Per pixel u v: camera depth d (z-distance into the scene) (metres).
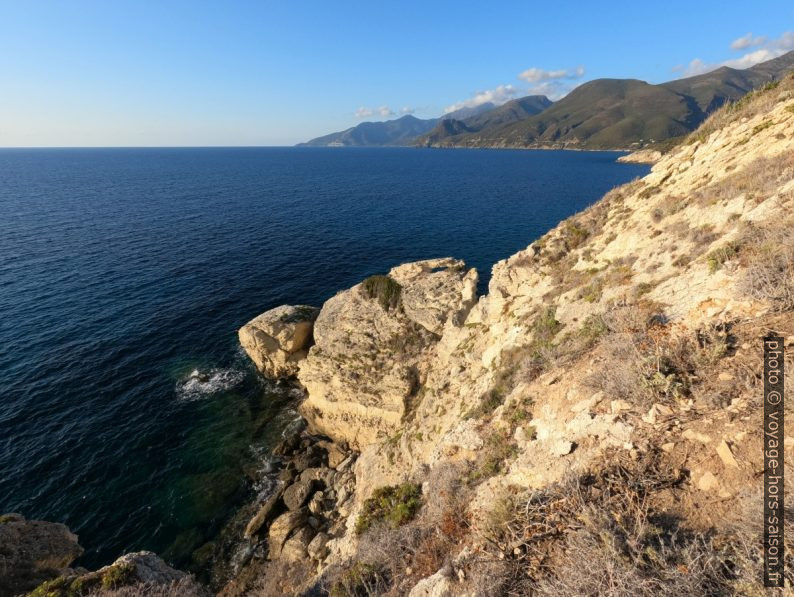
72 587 12.52
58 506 23.25
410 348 29.83
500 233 69.00
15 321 40.16
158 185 137.50
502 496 8.70
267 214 88.75
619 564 5.64
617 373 9.21
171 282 50.72
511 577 6.69
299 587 17.44
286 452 28.16
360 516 14.68
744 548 5.21
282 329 35.19
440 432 19.20
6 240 63.47
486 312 24.28
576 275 17.58
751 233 10.81
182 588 13.50
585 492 7.16
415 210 90.25
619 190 21.88
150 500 24.14
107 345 37.59
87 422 29.11
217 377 35.00
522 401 11.46
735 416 6.96
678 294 11.09
